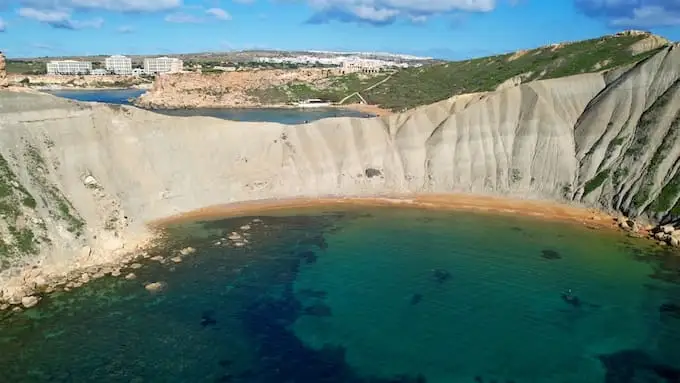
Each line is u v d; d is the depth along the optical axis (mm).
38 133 61906
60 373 35938
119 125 71875
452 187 79875
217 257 55344
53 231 53781
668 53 77375
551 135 78812
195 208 71062
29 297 45250
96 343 39406
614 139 75562
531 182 77375
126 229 61062
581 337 41344
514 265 54406
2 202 52594
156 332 41031
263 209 71875
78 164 63500
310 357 38344
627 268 53688
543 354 39125
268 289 48469
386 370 37031
